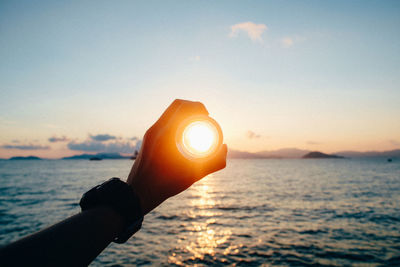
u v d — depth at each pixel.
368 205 19.47
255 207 18.91
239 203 20.73
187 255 9.38
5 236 12.27
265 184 36.78
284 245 10.44
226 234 11.98
